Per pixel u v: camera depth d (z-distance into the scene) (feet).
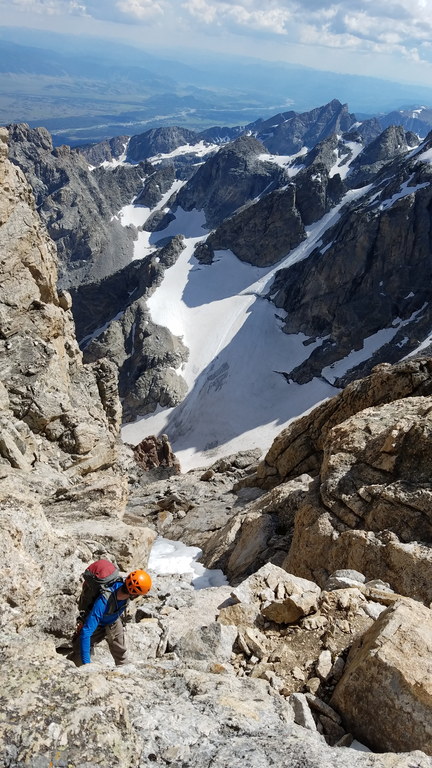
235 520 74.69
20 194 120.88
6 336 101.40
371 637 29.40
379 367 90.12
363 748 25.70
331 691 29.19
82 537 54.75
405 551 46.09
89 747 17.29
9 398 91.81
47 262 122.11
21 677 19.31
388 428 62.08
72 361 133.18
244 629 35.88
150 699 22.59
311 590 42.70
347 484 57.31
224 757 19.75
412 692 25.14
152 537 58.85
